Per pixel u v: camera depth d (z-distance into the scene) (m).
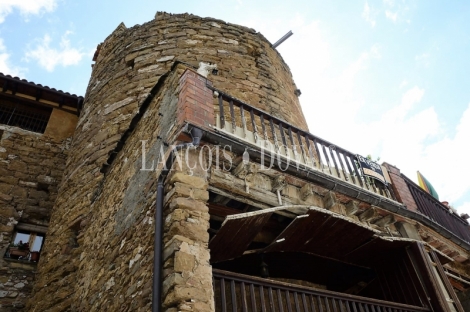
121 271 4.41
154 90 6.00
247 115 8.10
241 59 9.88
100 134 8.80
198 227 3.64
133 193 5.04
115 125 8.74
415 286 5.45
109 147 8.29
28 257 8.53
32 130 11.35
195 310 3.08
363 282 6.42
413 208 6.22
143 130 5.91
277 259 5.86
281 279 6.29
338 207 5.39
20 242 8.69
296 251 5.43
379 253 5.72
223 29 10.69
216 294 3.83
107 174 6.97
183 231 3.53
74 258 6.62
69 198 8.17
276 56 11.54
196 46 9.94
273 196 4.78
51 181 10.22
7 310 7.64
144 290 3.57
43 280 7.02
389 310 4.75
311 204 5.10
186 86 4.78
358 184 5.75
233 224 4.22
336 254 5.61
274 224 5.25
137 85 9.36
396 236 5.86
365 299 4.60
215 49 9.95
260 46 10.78
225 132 4.63
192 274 3.27
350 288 6.58
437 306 5.16
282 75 11.02
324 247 5.40
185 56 9.60
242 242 4.66
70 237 7.22
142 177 4.93
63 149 10.97
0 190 9.45
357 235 5.21
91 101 10.34
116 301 4.21
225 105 7.94
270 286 3.90
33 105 11.61
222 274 3.59
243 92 8.92
